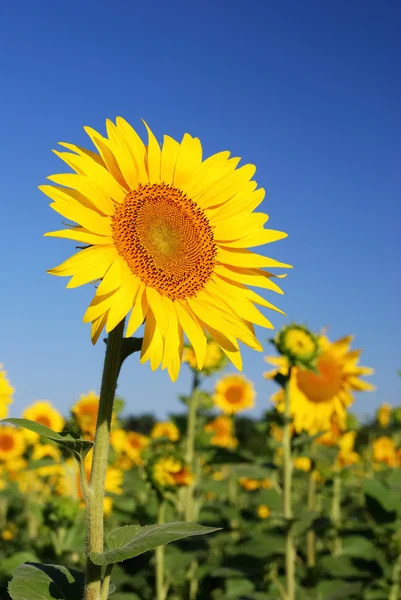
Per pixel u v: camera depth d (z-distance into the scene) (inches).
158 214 31.5
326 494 76.0
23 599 27.3
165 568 55.7
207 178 33.5
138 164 31.6
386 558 61.9
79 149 30.0
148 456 55.9
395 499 61.6
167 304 30.7
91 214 28.9
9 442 91.4
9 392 58.1
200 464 72.9
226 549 60.4
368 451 92.7
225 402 93.0
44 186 28.6
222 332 31.4
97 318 28.1
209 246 32.6
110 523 70.4
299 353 53.8
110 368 27.7
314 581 62.5
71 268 28.0
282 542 56.3
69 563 58.2
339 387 62.2
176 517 69.6
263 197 34.3
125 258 30.1
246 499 90.4
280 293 32.7
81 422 64.6
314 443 59.9
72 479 63.0
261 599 53.5
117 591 58.7
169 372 29.5
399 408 93.7
